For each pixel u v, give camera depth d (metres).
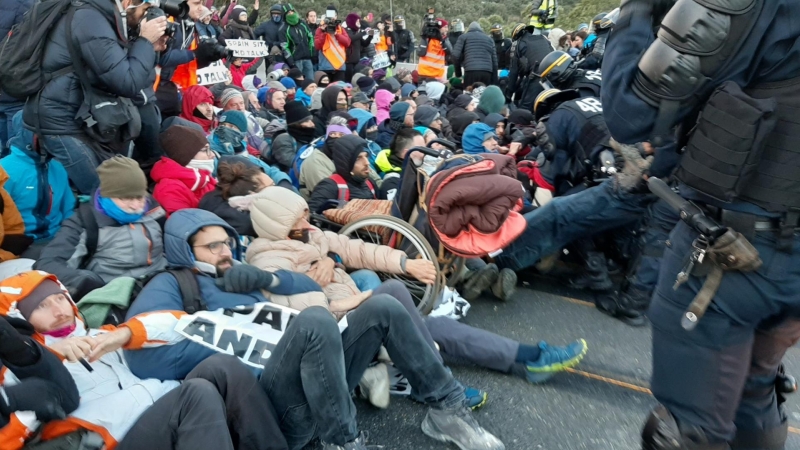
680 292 1.56
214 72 5.21
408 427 2.43
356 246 3.06
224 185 3.14
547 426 2.46
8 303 1.96
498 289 3.59
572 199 3.38
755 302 1.45
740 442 1.80
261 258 2.65
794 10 1.28
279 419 2.05
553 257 3.90
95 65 2.95
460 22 12.68
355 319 2.19
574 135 3.65
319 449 2.29
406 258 2.98
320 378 1.93
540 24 9.54
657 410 1.71
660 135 1.48
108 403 1.90
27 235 2.91
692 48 1.32
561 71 4.30
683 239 1.57
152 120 3.62
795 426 2.48
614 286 3.68
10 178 2.93
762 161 1.37
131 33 3.35
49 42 2.96
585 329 3.33
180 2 4.16
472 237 2.89
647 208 3.30
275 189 2.74
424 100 8.12
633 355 3.05
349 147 3.95
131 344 2.00
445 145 3.39
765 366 1.70
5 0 3.66
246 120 4.55
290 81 7.70
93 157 3.14
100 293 2.27
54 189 3.10
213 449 1.73
